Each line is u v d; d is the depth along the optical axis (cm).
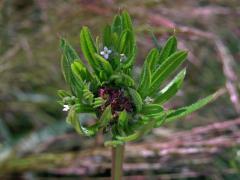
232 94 27
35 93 33
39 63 31
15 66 31
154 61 12
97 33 29
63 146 30
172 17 32
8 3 32
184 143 25
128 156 28
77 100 11
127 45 11
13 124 33
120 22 12
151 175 28
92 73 11
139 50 30
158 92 12
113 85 11
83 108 11
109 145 11
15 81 32
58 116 34
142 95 11
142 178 28
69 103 11
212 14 32
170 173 30
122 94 11
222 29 35
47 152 30
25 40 29
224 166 29
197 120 31
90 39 11
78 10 28
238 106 27
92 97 11
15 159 28
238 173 29
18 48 30
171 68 11
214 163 29
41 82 33
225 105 32
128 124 11
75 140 30
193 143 25
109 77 11
